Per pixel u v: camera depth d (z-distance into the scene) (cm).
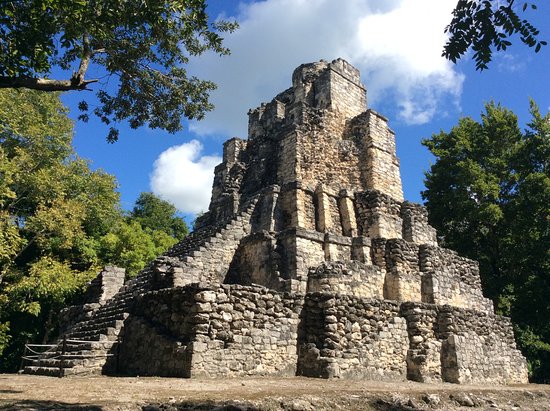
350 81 2441
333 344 1150
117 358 1227
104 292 1822
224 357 1046
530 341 2689
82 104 1270
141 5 952
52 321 2417
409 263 1705
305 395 755
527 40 704
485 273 2683
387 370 1252
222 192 2256
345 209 1870
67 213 2216
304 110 2156
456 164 2764
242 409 637
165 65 1287
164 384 879
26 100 2362
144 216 4216
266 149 2252
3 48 818
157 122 1351
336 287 1448
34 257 2453
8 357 2438
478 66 747
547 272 2538
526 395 1119
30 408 592
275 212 1806
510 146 2834
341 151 2148
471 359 1405
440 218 2927
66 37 854
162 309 1188
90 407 611
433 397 898
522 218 2512
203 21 1064
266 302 1167
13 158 2138
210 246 1659
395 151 2284
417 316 1365
